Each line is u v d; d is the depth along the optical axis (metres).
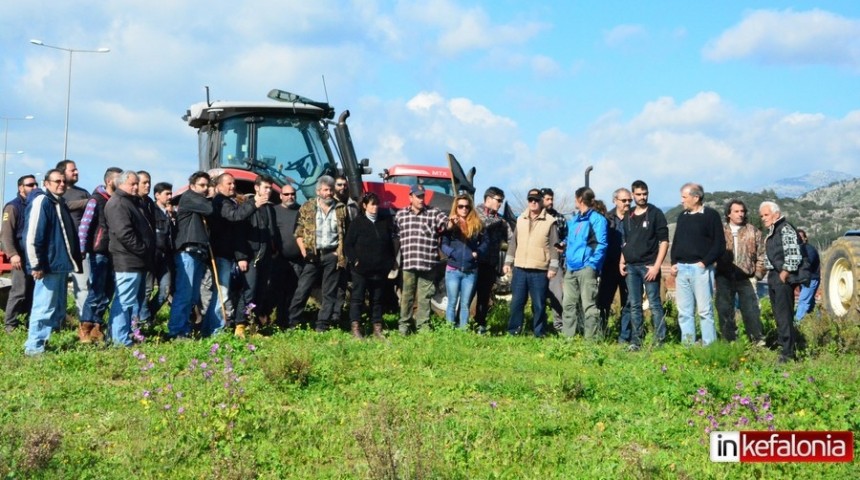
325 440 7.20
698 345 10.96
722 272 12.11
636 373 9.76
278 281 13.04
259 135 14.34
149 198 11.41
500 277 15.48
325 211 12.42
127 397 8.45
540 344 11.72
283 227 12.70
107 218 10.91
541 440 7.31
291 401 8.48
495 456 6.89
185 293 11.48
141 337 10.49
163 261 12.70
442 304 14.08
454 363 10.38
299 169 14.36
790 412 8.32
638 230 11.93
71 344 11.12
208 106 14.41
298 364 9.07
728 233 12.16
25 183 11.89
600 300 13.05
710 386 8.70
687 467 6.66
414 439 6.59
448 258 12.56
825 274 15.33
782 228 11.03
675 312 15.16
